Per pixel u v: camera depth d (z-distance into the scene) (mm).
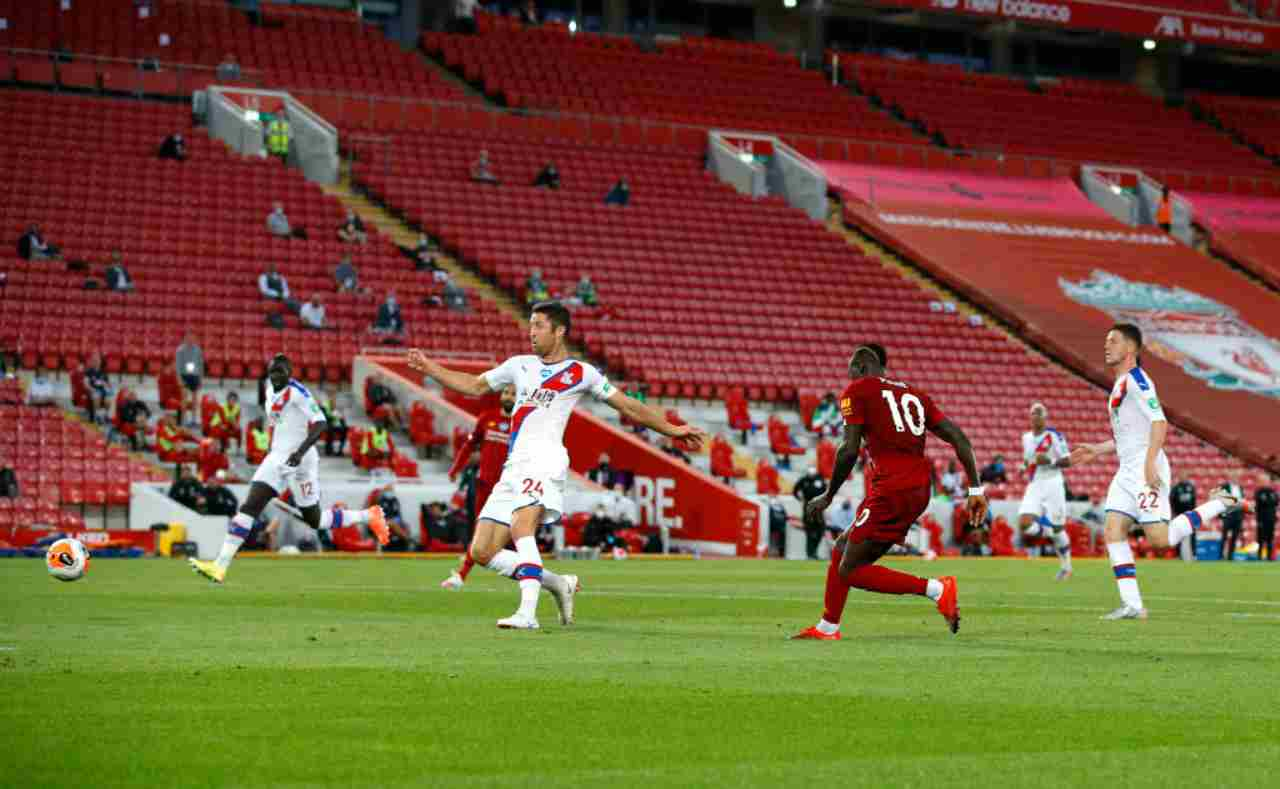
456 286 126625
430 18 179875
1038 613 43844
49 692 21859
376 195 142000
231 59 150000
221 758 16656
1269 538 116688
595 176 153750
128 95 145875
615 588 57469
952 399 134125
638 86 172500
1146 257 168500
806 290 143750
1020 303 152375
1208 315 160125
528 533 34531
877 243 161000
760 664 26906
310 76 154250
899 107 185000
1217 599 53781
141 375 109000
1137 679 25094
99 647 28750
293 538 93500
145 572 63906
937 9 185875
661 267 140750
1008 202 172125
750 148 164500
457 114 155625
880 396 32688
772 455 122875
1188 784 15664
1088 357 145000
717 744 17969
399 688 22797
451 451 106188
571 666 26188
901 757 17188
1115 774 16219
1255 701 22359
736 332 134125
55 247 115125
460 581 52219
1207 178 186750
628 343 128375
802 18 196125
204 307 114938
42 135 132375
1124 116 198000
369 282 125625
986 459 127938
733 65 182500
